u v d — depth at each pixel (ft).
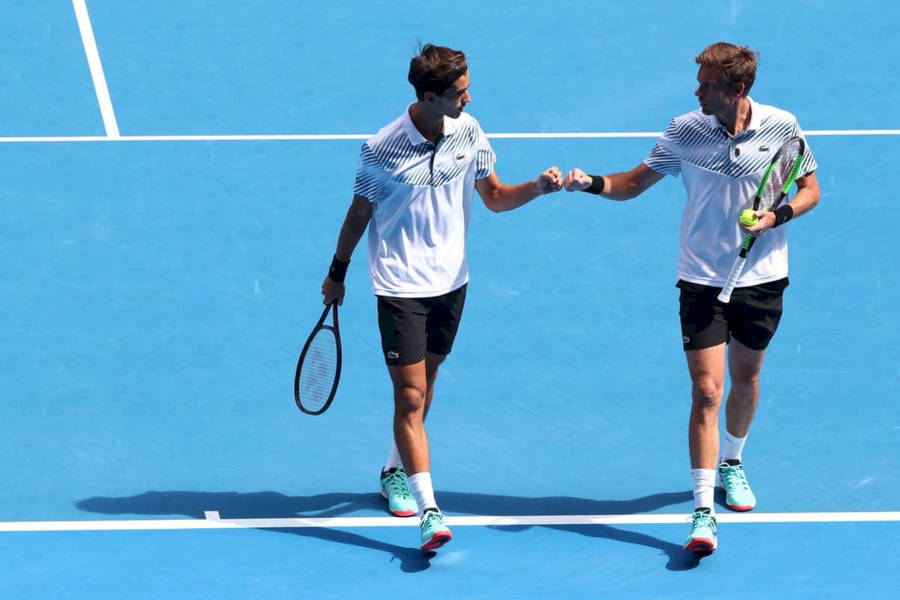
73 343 112.06
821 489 95.30
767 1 174.19
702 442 86.43
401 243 85.92
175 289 120.37
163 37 165.89
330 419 103.86
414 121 83.92
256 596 83.25
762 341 88.38
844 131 147.02
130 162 140.15
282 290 120.88
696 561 87.15
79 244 126.31
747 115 84.99
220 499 93.66
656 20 170.40
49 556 86.53
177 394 106.11
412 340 85.97
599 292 121.49
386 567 86.43
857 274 123.44
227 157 141.79
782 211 84.43
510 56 162.71
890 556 87.76
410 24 169.89
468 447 100.53
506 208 91.76
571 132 147.02
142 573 85.15
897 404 105.60
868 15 171.22
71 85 154.61
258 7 173.37
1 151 140.87
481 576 85.61
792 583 84.99
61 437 100.07
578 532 90.43
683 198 135.74
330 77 158.40
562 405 106.01
